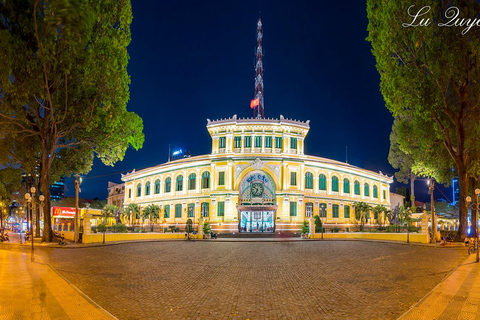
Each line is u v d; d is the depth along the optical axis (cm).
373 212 6050
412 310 991
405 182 6366
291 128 5466
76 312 974
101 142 3469
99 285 1345
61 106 3164
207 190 5503
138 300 1123
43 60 2495
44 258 2192
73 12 1220
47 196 3306
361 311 1002
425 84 3008
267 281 1456
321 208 5641
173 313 985
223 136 5450
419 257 2316
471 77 3122
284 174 5259
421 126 3375
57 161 3972
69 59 2445
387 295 1188
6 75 2422
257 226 5200
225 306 1059
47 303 1065
